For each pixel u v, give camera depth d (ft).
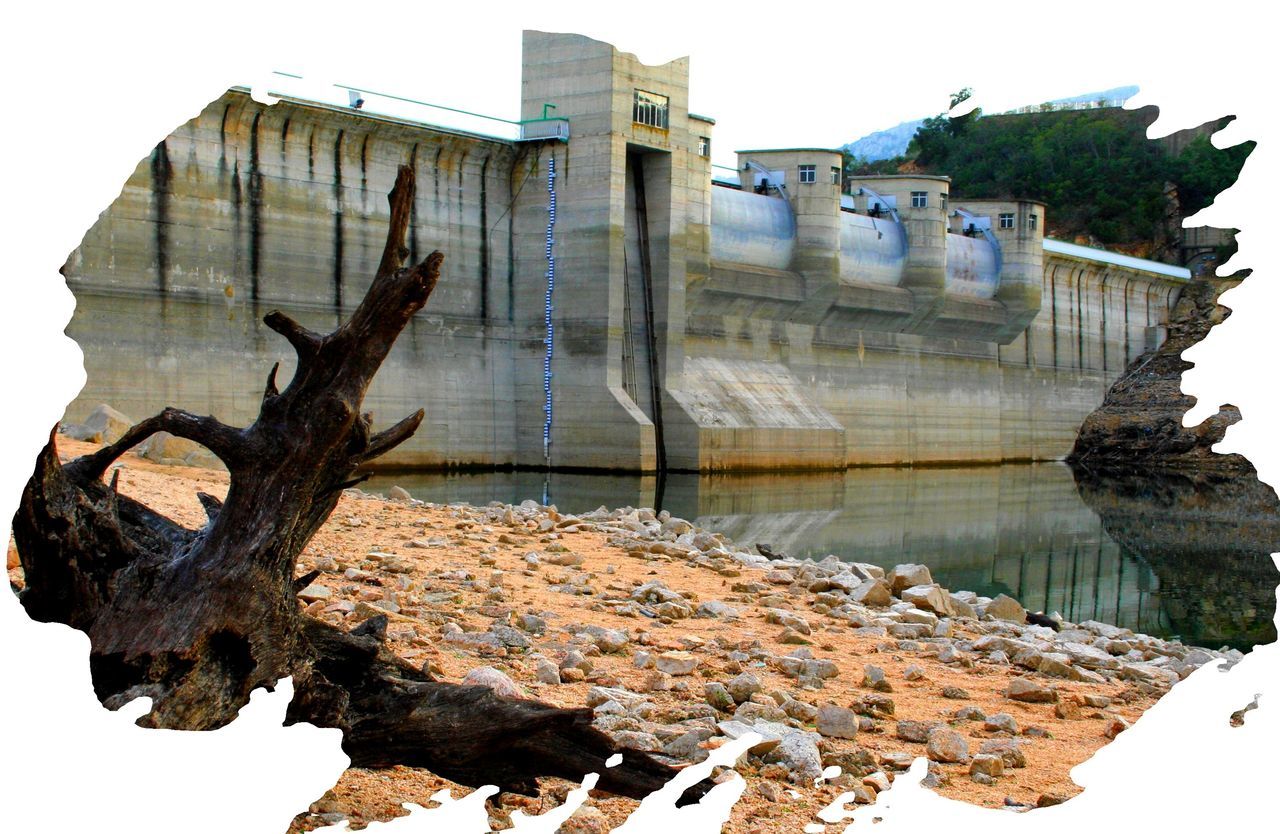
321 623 27.48
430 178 190.29
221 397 163.63
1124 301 237.86
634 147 200.75
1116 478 187.62
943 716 39.88
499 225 199.41
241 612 25.49
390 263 26.53
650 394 205.67
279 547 26.14
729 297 221.25
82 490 27.55
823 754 33.22
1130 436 188.24
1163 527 112.57
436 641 41.83
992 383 267.59
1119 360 232.12
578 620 49.03
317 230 175.63
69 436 90.58
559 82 197.16
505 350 200.13
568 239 196.85
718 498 173.88
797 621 51.78
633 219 206.80
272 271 170.40
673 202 204.44
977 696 43.01
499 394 198.90
